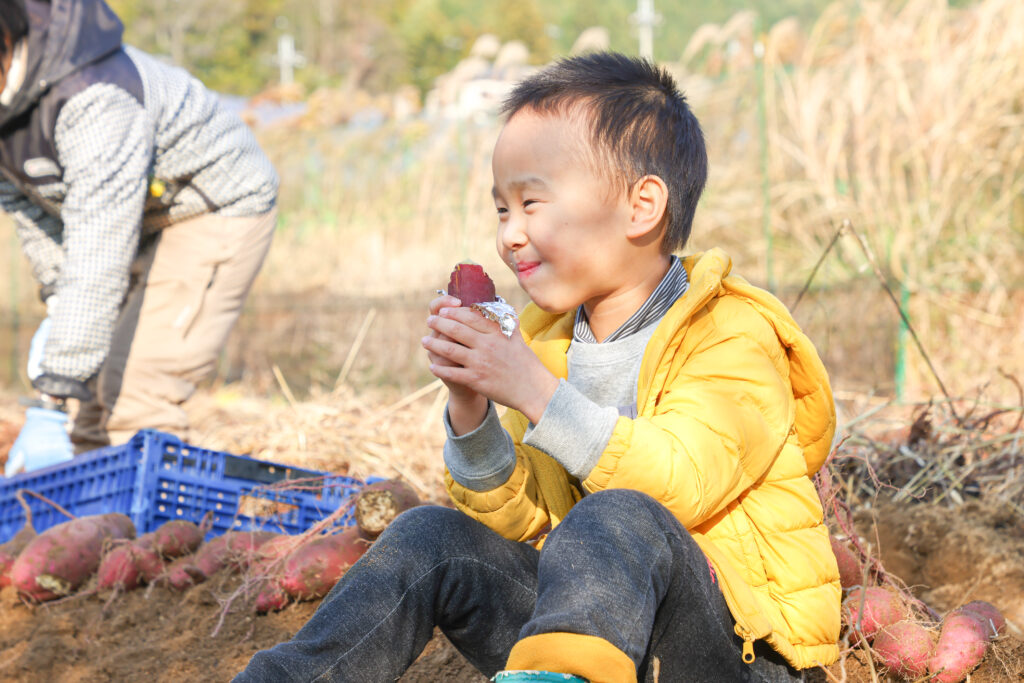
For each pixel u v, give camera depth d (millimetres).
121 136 3305
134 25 45031
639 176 1507
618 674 1166
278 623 2363
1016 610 2336
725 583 1397
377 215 10211
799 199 7602
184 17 45312
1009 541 2670
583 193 1488
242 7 47250
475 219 9492
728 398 1438
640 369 1503
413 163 10391
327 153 10734
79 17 3281
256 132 11602
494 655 1523
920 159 7004
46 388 3225
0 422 5414
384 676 1383
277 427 3803
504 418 1692
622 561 1256
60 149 3273
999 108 6938
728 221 7871
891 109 7215
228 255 3850
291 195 10727
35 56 3191
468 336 1348
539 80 1563
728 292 1569
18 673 2199
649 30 37656
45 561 2500
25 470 3311
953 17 7340
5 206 3770
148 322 3797
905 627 1954
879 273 3189
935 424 3633
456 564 1444
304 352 9789
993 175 6918
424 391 4027
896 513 2787
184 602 2469
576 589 1227
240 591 2346
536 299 1537
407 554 1422
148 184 3625
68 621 2432
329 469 3525
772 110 7914
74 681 2162
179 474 2746
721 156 8234
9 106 3211
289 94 12945
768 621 1395
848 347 6867
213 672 2148
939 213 6867
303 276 10109
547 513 1591
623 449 1334
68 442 3400
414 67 45594
